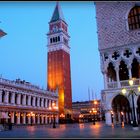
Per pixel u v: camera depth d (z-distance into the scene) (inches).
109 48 1895.9
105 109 1835.6
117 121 2007.9
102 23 1979.6
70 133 1048.2
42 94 4057.6
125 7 1919.3
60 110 5027.1
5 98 3051.2
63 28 5871.1
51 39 5679.1
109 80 2003.0
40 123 3843.5
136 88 1732.3
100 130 1255.5
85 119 6053.2
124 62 1850.4
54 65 5433.1
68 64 5684.1
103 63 1904.5
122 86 1790.1
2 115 2881.4
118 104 2006.6
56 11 5969.5
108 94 1828.2
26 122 3469.5
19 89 3376.0
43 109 4025.6
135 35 1828.2
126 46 1838.1
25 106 3484.3
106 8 1993.1
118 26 1908.2
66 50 5689.0
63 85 5196.9
